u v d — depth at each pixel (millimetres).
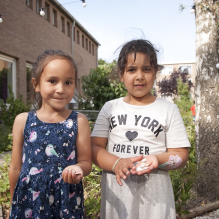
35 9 11352
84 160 1276
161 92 24547
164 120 1318
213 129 2791
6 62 9406
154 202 1268
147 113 1351
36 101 1403
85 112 6785
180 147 1297
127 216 1258
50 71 1166
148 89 1331
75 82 1289
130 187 1290
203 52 2883
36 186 1157
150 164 1132
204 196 2787
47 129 1226
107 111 1470
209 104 2820
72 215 1189
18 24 9859
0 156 4508
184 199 2201
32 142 1209
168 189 1307
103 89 7020
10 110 6539
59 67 1168
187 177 2934
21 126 1271
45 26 12445
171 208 1288
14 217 1165
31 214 1168
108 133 1453
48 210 1156
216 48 2820
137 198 1290
